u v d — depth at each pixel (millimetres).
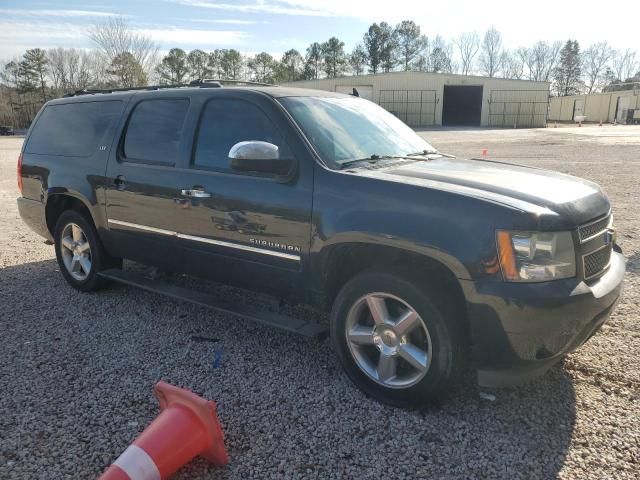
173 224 4363
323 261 3521
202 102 4312
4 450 2996
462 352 3223
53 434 3145
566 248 3012
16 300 5340
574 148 23656
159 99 4664
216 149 4148
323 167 3568
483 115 56812
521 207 2982
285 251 3703
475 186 3309
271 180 3742
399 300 3271
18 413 3359
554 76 101062
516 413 3322
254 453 2975
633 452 2926
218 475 2801
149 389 3639
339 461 2906
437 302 3135
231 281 4145
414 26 96688
